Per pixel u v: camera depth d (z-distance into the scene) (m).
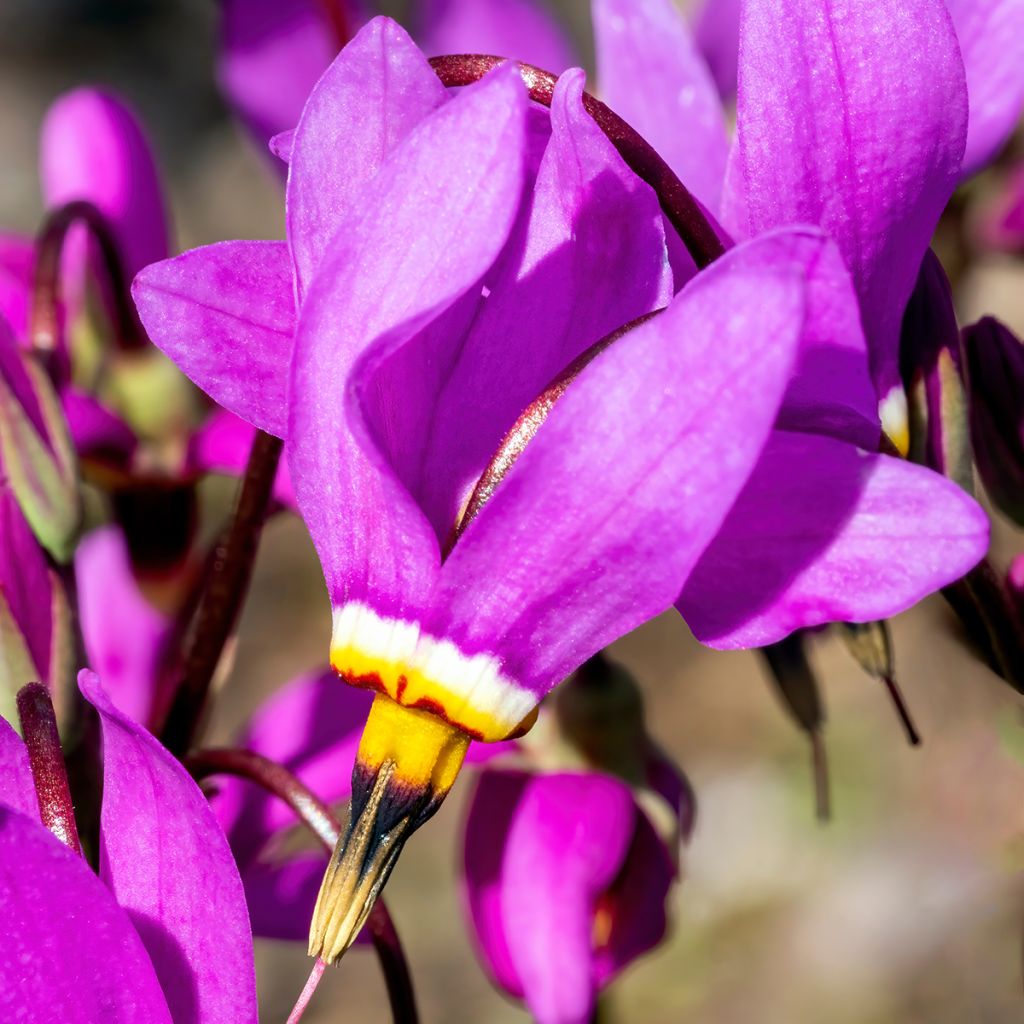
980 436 0.15
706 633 0.14
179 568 0.18
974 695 0.39
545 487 0.13
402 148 0.13
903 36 0.14
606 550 0.13
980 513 0.13
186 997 0.14
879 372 0.14
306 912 0.16
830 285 0.13
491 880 0.17
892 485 0.13
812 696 0.17
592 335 0.14
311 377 0.13
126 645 0.18
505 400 0.14
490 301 0.14
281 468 0.16
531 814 0.17
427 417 0.14
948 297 0.14
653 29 0.15
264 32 0.21
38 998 0.14
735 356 0.13
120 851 0.14
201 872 0.14
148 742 0.14
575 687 0.17
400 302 0.13
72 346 0.18
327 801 0.16
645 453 0.13
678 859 0.17
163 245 0.19
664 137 0.15
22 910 0.14
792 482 0.13
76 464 0.15
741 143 0.14
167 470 0.18
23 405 0.15
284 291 0.14
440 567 0.13
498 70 0.13
